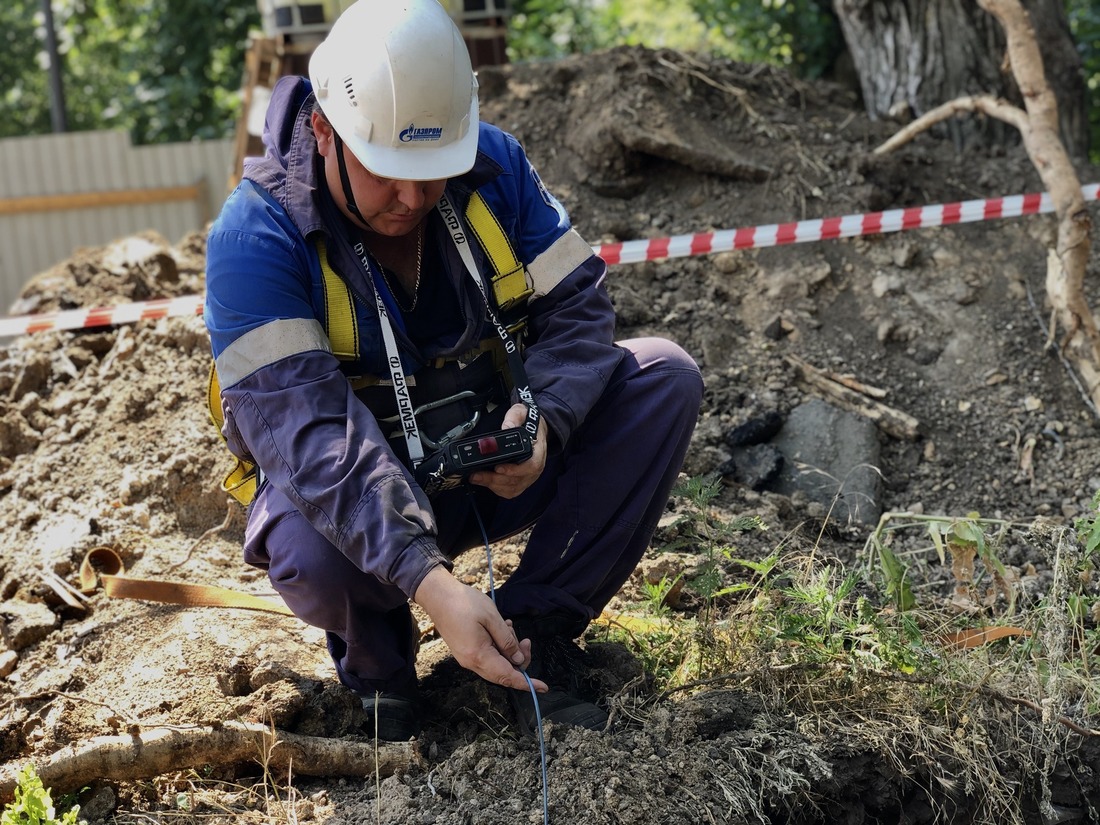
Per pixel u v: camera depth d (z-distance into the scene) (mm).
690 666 2814
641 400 2611
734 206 4812
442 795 2410
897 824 2623
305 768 2533
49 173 12891
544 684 2334
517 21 11961
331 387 2352
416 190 2352
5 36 19312
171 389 3977
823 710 2629
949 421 4148
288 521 2432
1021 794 2631
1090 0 7871
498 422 2635
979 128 5391
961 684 2648
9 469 3930
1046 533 3113
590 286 2672
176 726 2533
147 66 14656
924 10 5527
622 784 2344
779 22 7512
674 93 5062
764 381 4195
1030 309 4449
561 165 5000
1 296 12938
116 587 3098
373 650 2541
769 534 3547
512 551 3371
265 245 2396
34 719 2715
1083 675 2820
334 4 6332
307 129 2471
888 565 2949
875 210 4766
